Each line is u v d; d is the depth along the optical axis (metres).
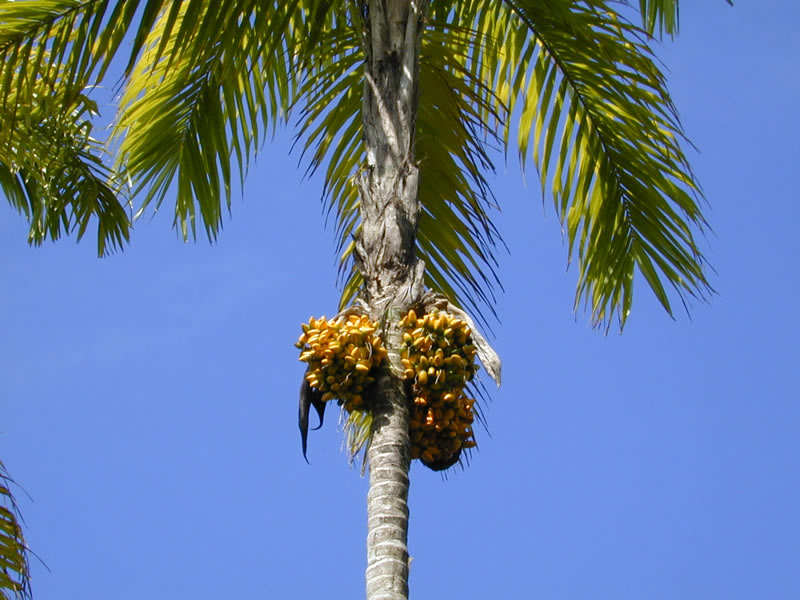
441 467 6.67
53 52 7.97
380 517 5.96
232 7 7.71
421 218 8.59
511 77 9.26
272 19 8.06
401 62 7.18
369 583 5.76
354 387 6.44
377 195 6.86
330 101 8.87
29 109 8.52
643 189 9.09
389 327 6.53
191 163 9.18
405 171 6.89
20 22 7.86
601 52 8.70
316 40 8.13
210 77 8.97
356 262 6.81
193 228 9.45
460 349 6.50
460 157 8.34
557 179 9.29
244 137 9.30
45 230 10.28
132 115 9.17
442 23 8.52
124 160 9.54
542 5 8.70
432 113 8.48
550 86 9.10
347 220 9.16
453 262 8.56
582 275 9.37
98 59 7.59
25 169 10.00
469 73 8.46
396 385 6.40
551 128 9.09
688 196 8.94
